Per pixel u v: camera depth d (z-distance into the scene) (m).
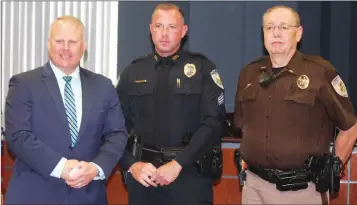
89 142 2.27
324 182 2.36
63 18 2.29
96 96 2.32
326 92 2.38
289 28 2.44
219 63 3.78
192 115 2.64
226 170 3.38
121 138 2.38
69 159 2.21
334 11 3.76
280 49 2.44
